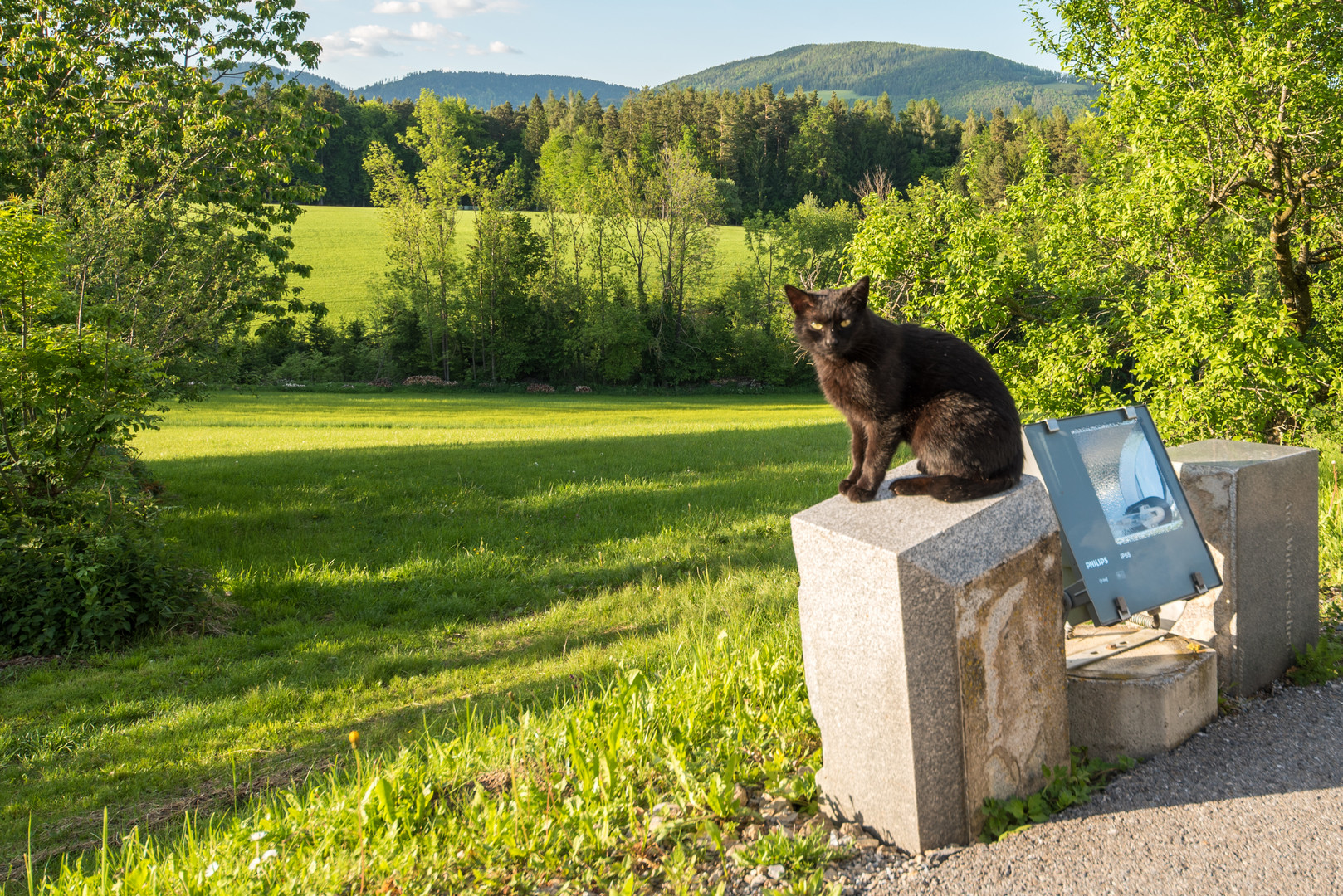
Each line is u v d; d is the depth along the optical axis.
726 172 113.50
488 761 4.01
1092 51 13.05
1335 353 11.72
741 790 3.39
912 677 2.82
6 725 7.34
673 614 9.25
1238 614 3.96
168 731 7.06
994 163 67.44
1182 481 4.06
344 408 45.59
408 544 13.19
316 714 7.33
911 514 3.10
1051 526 3.15
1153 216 11.41
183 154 17.09
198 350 16.45
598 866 2.92
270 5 18.05
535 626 9.73
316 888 2.94
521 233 73.44
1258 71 10.14
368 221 105.50
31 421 10.10
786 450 23.19
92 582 9.41
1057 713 3.24
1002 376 12.33
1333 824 2.90
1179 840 2.86
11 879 4.73
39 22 16.73
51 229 9.88
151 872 3.24
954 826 2.96
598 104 148.00
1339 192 11.52
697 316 73.44
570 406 52.56
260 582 11.40
